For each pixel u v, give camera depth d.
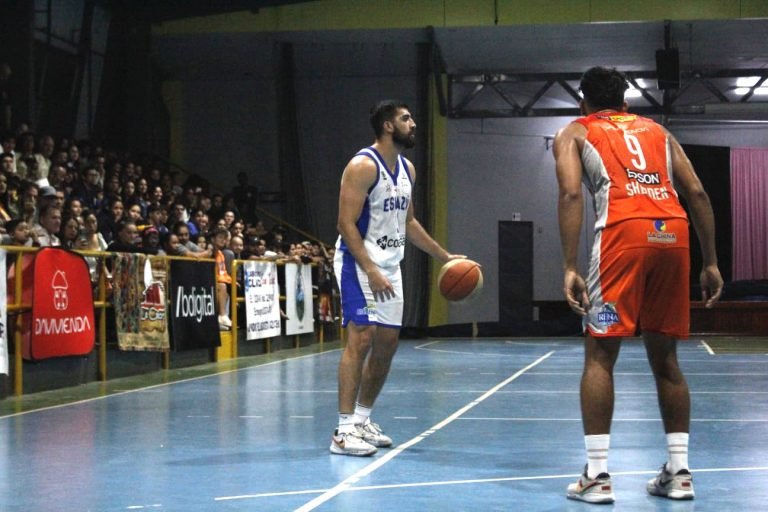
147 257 10.92
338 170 22.41
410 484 4.43
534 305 23.45
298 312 16.20
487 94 23.05
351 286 5.42
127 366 10.84
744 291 22.31
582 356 14.42
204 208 17.55
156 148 21.48
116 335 10.41
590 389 4.01
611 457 5.19
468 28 20.27
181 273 11.80
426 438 5.94
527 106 21.77
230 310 13.73
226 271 13.52
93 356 10.12
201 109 22.75
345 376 5.36
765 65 21.27
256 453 5.38
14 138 13.76
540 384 9.70
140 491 4.30
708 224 4.17
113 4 19.66
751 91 21.41
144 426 6.57
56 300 9.20
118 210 13.50
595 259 4.01
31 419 7.00
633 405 7.70
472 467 4.89
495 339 20.69
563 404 7.84
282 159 21.72
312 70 22.12
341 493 4.22
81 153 15.90
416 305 21.45
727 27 19.78
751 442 5.67
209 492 4.27
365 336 5.41
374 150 5.45
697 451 5.34
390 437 5.98
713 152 24.19
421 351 15.96
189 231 14.80
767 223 24.45
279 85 21.47
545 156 23.73
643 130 4.15
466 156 23.11
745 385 9.48
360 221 5.45
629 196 4.02
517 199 23.62
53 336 9.13
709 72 21.02
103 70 19.67
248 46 21.20
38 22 17.02
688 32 19.98
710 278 4.18
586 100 4.29
